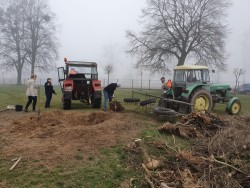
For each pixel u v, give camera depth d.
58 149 6.49
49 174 5.28
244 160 6.02
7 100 18.38
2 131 8.32
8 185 4.88
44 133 7.78
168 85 12.30
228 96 14.34
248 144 6.81
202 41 29.73
